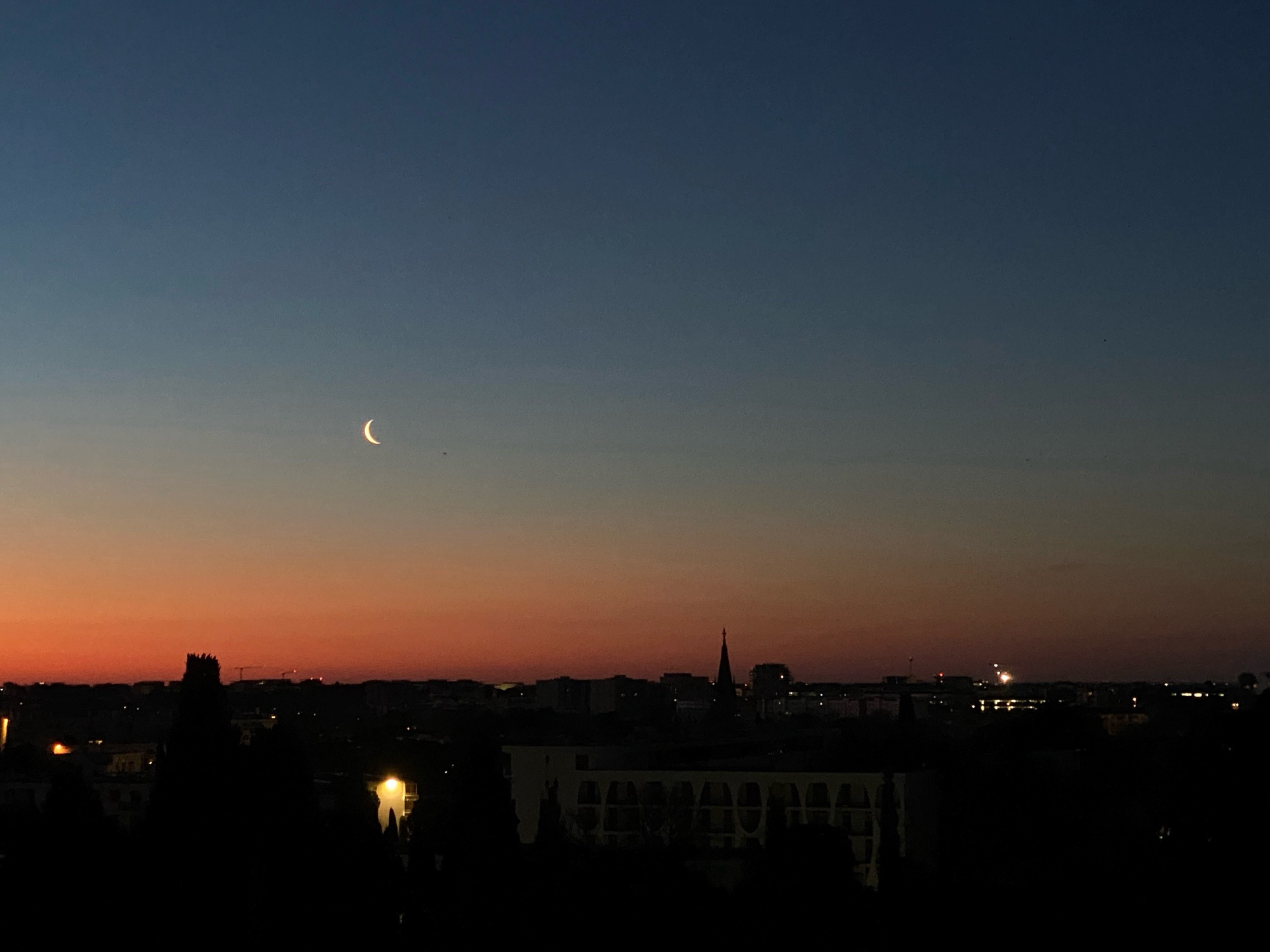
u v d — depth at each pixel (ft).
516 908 257.75
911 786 468.75
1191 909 300.20
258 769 256.93
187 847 248.32
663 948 274.16
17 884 234.58
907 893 300.40
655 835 459.73
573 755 532.73
